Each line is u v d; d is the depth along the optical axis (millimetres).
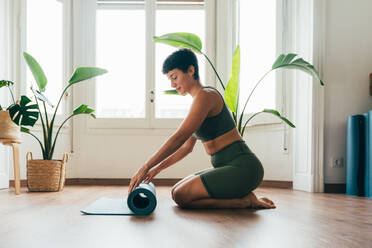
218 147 1924
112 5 4418
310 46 3369
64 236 1210
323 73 3332
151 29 4355
